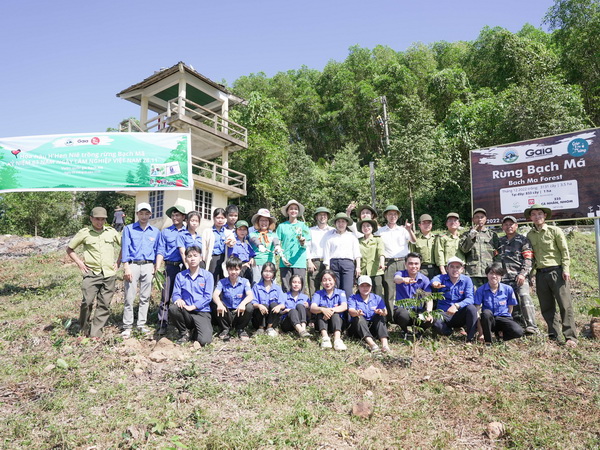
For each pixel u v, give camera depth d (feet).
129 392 13.91
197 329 18.78
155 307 25.07
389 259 22.63
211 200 54.49
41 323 22.66
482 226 22.79
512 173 27.20
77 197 98.68
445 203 74.69
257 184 71.67
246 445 10.80
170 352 17.19
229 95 56.29
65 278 37.06
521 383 15.19
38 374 15.51
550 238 20.84
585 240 44.75
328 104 124.16
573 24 83.30
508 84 86.43
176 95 55.77
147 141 37.96
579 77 82.48
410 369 16.35
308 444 11.03
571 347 19.01
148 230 20.84
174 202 48.85
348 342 19.35
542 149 26.40
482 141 71.41
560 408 13.38
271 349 17.97
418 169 61.41
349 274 21.44
